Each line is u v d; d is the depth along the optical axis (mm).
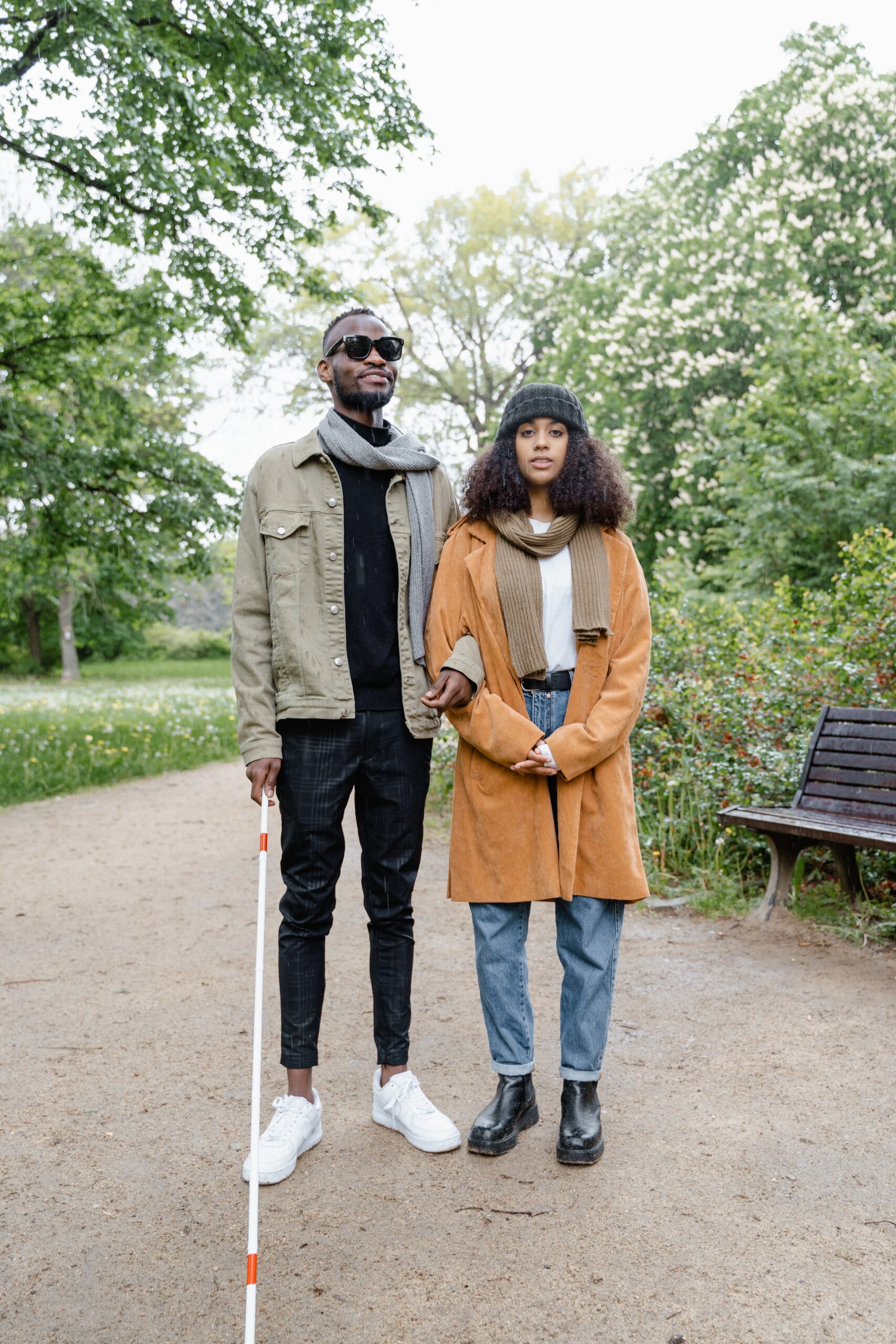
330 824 2402
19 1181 2326
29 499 9734
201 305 9688
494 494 2414
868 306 12219
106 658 43469
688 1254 1985
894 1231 2051
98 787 8703
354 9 8992
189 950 4102
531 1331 1777
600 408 15703
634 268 20062
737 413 11688
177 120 7949
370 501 2473
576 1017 2377
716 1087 2732
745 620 6848
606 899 2367
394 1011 2523
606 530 2441
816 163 15500
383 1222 2125
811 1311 1810
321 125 8844
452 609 2428
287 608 2385
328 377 2555
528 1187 2246
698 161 18422
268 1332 1789
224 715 14188
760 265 13742
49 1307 1872
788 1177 2266
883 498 8703
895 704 4863
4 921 4570
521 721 2297
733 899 4402
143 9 8406
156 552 10859
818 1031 3084
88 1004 3490
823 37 18594
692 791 5078
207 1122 2605
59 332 9820
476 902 2393
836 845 4152
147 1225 2137
